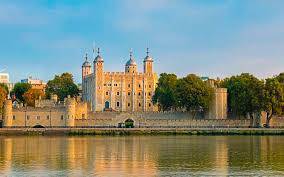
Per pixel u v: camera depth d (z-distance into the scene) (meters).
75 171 77.44
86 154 101.38
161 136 167.12
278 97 189.12
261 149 110.00
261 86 190.50
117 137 161.88
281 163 85.31
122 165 84.06
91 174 74.62
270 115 193.88
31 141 140.38
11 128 180.25
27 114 196.12
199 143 129.38
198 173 75.19
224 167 80.94
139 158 93.94
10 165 83.88
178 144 126.12
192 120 197.75
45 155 99.38
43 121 196.25
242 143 128.75
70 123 196.12
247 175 73.12
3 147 117.88
